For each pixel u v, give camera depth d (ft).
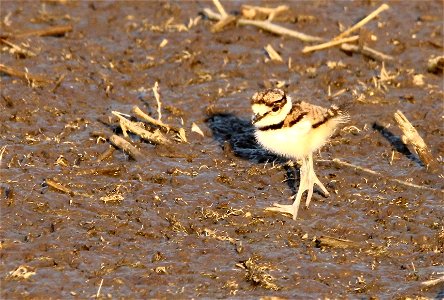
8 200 38.24
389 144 45.55
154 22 62.08
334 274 34.17
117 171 41.70
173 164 42.83
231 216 38.17
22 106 48.19
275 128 37.60
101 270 33.81
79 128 46.29
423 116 48.55
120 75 53.47
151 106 49.73
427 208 39.29
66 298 31.91
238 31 60.29
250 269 34.14
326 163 43.42
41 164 41.98
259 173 42.39
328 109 38.93
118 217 37.70
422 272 34.37
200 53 57.00
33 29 59.67
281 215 38.52
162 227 37.14
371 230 37.55
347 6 64.90
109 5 64.64
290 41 58.95
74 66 53.83
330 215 38.70
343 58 56.75
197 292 32.76
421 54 57.11
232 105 49.83
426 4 65.10
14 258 34.24
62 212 37.63
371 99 50.57
